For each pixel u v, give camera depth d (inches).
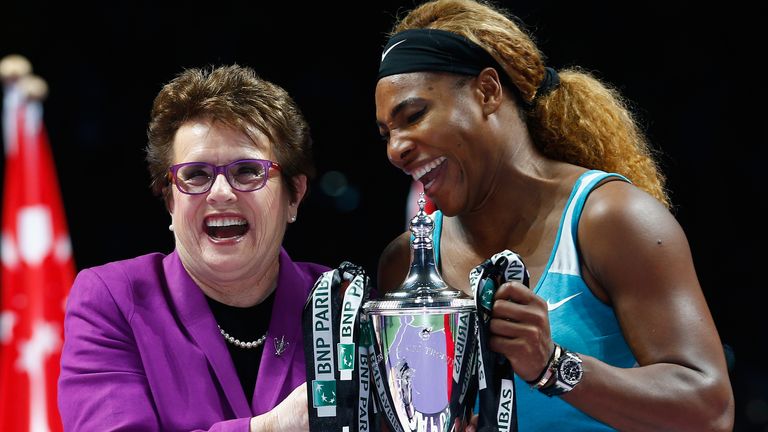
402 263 300.4
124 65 810.2
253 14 831.7
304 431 243.4
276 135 277.1
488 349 228.8
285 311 285.3
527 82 274.8
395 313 230.8
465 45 264.1
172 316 276.1
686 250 251.0
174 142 276.2
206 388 269.0
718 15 822.5
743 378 805.9
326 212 825.5
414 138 261.4
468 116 263.4
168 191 283.3
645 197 256.2
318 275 305.4
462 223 287.7
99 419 259.1
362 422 234.2
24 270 494.6
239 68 283.3
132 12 810.2
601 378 228.2
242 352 283.9
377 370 235.3
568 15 816.3
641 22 823.7
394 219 828.6
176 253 288.7
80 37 802.8
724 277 829.2
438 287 236.5
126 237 805.9
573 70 309.7
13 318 488.7
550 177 274.1
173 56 816.9
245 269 275.3
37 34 792.3
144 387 267.9
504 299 226.7
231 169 270.2
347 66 845.2
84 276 284.0
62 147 797.9
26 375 482.0
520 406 263.6
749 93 823.1
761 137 823.7
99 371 266.5
